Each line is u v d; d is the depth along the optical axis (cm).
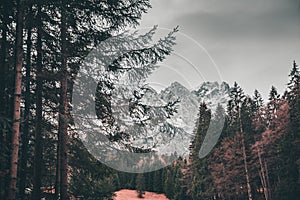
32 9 1015
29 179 1138
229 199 3888
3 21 964
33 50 1093
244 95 3716
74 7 990
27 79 1025
